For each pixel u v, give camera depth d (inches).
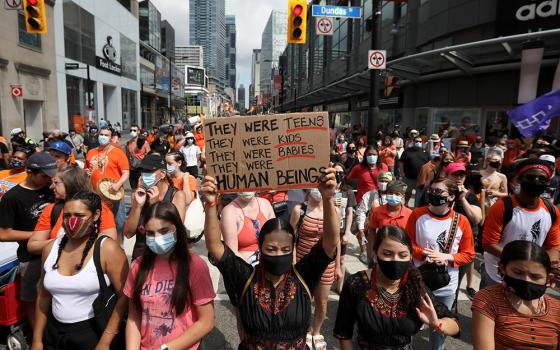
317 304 146.9
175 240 92.7
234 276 95.3
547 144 340.8
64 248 104.5
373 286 94.0
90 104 1076.5
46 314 106.8
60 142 190.4
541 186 123.3
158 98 2775.6
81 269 100.5
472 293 195.8
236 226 129.8
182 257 94.6
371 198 220.2
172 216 91.8
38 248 121.2
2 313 132.3
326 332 162.6
